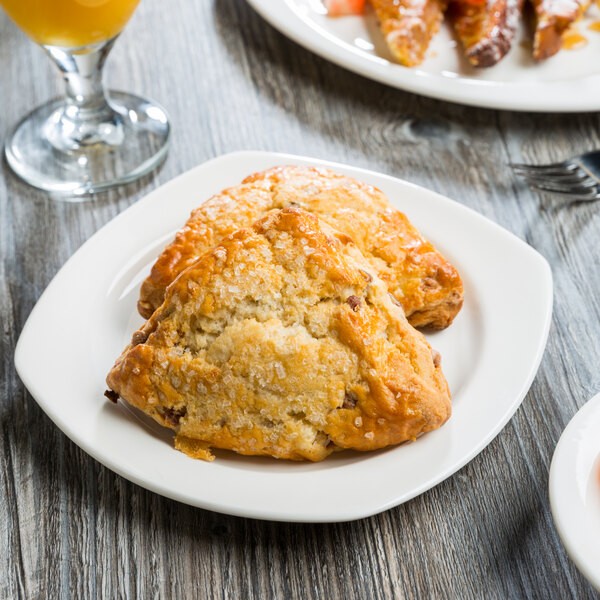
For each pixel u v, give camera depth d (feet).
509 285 1.81
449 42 2.19
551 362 1.81
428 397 1.65
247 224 1.76
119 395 1.69
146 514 1.68
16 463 1.73
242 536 1.66
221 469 1.64
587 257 1.94
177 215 1.89
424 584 1.63
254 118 2.14
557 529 1.57
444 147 2.10
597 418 1.63
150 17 2.31
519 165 2.03
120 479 1.71
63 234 1.98
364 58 2.13
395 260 1.76
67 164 2.07
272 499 1.61
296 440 1.64
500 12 2.13
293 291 1.66
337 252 1.68
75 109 2.13
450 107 2.15
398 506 1.67
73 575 1.64
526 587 1.62
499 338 1.76
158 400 1.66
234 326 1.65
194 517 1.67
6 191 2.05
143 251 1.86
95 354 1.76
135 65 2.23
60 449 1.74
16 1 1.92
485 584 1.62
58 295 1.80
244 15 2.30
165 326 1.67
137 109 2.15
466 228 1.86
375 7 2.19
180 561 1.65
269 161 1.94
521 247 1.84
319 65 2.22
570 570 1.63
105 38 2.02
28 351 1.74
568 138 2.11
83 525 1.67
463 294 1.78
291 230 1.68
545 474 1.71
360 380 1.64
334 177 1.82
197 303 1.66
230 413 1.64
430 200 1.89
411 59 2.13
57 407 1.69
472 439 1.66
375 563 1.64
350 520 1.61
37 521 1.68
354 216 1.77
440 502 1.68
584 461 1.60
